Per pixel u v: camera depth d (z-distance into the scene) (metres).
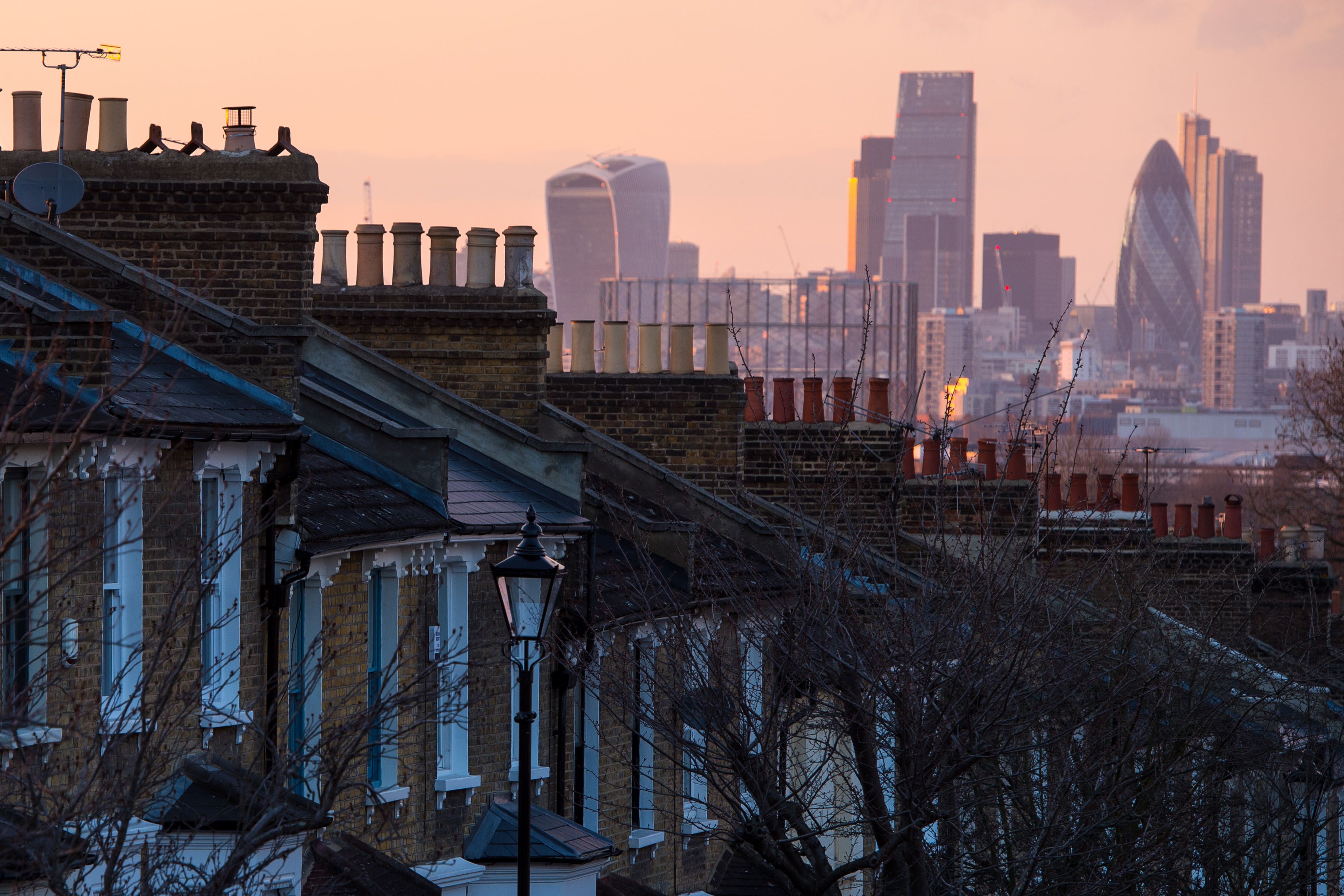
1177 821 62.44
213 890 36.34
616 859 65.62
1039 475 60.59
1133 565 73.25
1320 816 79.88
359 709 52.00
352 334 71.75
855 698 52.88
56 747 40.56
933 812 50.72
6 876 35.75
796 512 67.12
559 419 73.38
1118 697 62.44
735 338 57.59
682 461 80.88
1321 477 173.75
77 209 55.44
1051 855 54.03
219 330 49.56
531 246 72.31
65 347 43.03
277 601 47.47
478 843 57.16
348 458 56.44
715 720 54.31
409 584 54.81
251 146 56.44
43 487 34.47
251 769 44.78
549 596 45.56
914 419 85.31
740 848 53.78
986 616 51.75
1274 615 99.12
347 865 50.09
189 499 44.97
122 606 43.38
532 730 58.53
